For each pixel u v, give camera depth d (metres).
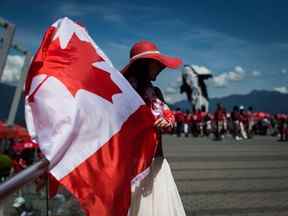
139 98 2.54
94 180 2.17
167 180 2.85
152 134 2.62
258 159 11.76
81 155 2.18
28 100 2.20
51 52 2.32
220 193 6.57
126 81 2.54
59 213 2.73
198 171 9.06
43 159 2.06
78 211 2.79
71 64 2.32
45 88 2.19
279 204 5.83
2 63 5.07
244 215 5.22
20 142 4.79
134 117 2.51
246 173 8.80
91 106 2.27
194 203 5.82
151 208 2.77
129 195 2.39
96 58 2.45
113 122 2.37
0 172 3.61
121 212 2.29
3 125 5.41
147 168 2.56
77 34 2.45
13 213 2.50
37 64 2.27
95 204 2.13
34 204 2.58
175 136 28.00
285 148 16.12
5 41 5.03
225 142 20.39
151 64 2.86
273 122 29.08
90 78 2.35
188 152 14.06
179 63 2.79
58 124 2.13
